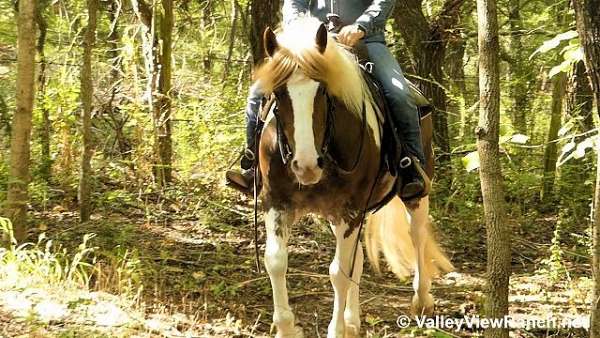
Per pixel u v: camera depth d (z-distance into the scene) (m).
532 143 12.78
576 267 8.13
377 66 5.59
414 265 6.54
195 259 7.80
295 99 4.54
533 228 10.02
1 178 8.88
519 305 6.70
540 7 13.95
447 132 11.23
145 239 8.34
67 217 8.91
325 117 4.69
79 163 10.29
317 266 7.94
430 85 11.09
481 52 4.22
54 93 10.36
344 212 5.07
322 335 5.93
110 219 8.73
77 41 12.06
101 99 11.70
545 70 12.48
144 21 10.53
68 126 10.23
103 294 5.95
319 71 4.59
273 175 4.89
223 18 15.28
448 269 6.63
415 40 11.07
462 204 9.98
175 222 9.29
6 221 6.92
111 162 10.61
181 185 10.47
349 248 5.11
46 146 10.14
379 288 7.43
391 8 5.46
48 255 6.39
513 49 13.90
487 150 4.28
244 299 6.64
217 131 10.80
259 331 5.80
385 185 5.59
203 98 11.42
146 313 5.80
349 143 4.91
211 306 6.25
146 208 9.23
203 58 14.05
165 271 7.15
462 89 13.60
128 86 11.38
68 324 5.20
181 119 10.88
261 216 9.48
